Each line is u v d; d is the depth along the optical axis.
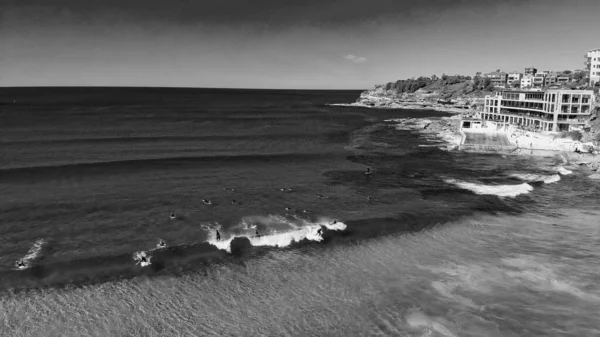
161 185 55.94
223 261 34.19
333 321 26.52
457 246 37.97
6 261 33.09
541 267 33.66
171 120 144.75
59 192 51.38
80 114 155.00
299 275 32.34
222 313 27.19
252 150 87.19
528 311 27.38
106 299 28.34
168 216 44.12
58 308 27.16
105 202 47.94
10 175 58.16
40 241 37.16
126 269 32.22
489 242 38.91
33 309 26.97
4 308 26.89
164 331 25.20
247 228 41.22
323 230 40.50
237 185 57.22
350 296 29.41
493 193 55.38
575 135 96.12
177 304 28.06
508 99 133.38
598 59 165.38
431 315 27.08
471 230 41.94
